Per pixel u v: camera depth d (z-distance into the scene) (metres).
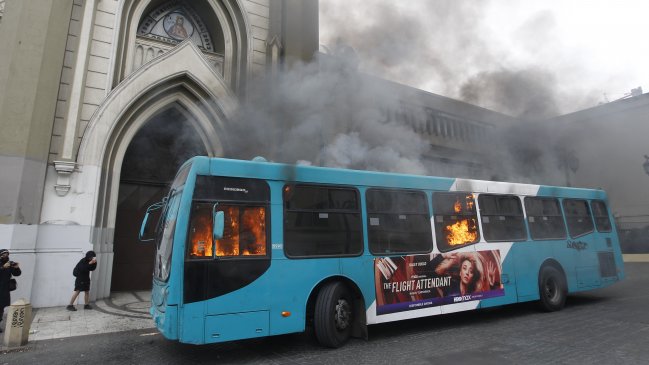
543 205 8.79
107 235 10.20
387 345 5.76
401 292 6.23
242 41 12.59
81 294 9.23
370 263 6.06
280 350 5.62
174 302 4.66
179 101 11.48
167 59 11.01
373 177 6.49
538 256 8.26
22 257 8.60
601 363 4.74
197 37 12.91
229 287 4.99
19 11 9.38
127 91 10.42
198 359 5.25
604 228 9.91
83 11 10.17
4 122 8.80
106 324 7.37
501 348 5.49
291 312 5.31
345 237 5.98
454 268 6.89
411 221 6.66
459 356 5.12
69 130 9.61
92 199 9.71
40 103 9.26
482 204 7.67
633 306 8.81
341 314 5.75
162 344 6.02
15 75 9.08
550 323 7.16
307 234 5.69
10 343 5.82
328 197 6.02
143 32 11.95
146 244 11.97
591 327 6.73
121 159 10.57
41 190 9.09
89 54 10.20
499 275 7.48
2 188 8.59
